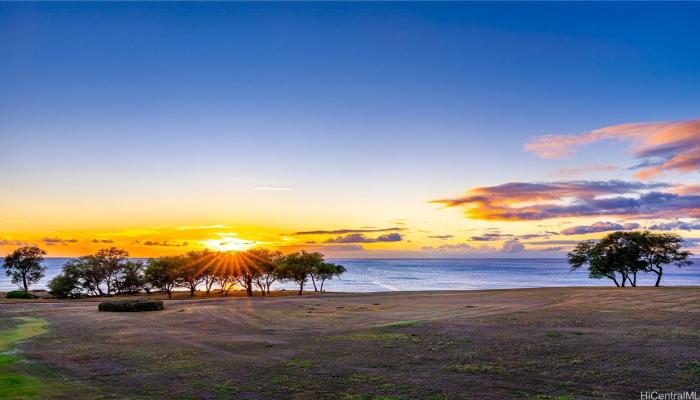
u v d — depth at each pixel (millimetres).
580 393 13602
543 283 185750
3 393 14344
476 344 21781
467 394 13773
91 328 31938
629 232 82312
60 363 19281
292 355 20562
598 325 26875
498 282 193750
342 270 110750
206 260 95812
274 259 101125
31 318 39250
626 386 14156
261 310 45094
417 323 30219
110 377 16656
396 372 16703
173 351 22125
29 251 127750
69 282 94688
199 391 14625
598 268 82312
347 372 16859
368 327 29812
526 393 13758
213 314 41531
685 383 14266
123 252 105250
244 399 13711
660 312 32719
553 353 19172
